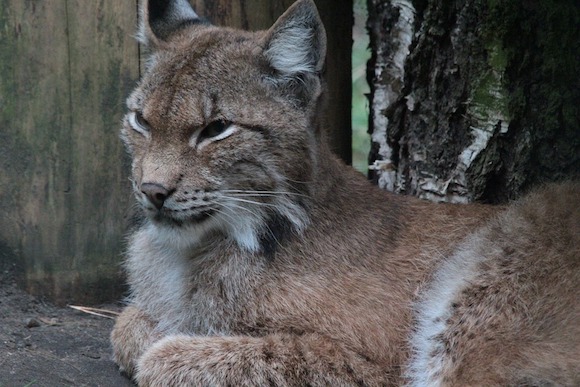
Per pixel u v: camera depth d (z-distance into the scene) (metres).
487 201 12.32
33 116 12.85
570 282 10.30
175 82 10.53
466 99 12.23
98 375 11.11
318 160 10.83
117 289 13.30
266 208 10.60
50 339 12.04
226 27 12.02
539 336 10.09
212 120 10.39
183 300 11.01
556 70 11.81
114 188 13.04
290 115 10.59
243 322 10.66
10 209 13.01
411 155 12.82
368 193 11.24
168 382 10.34
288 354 10.23
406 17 12.80
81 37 12.75
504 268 10.53
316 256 10.66
